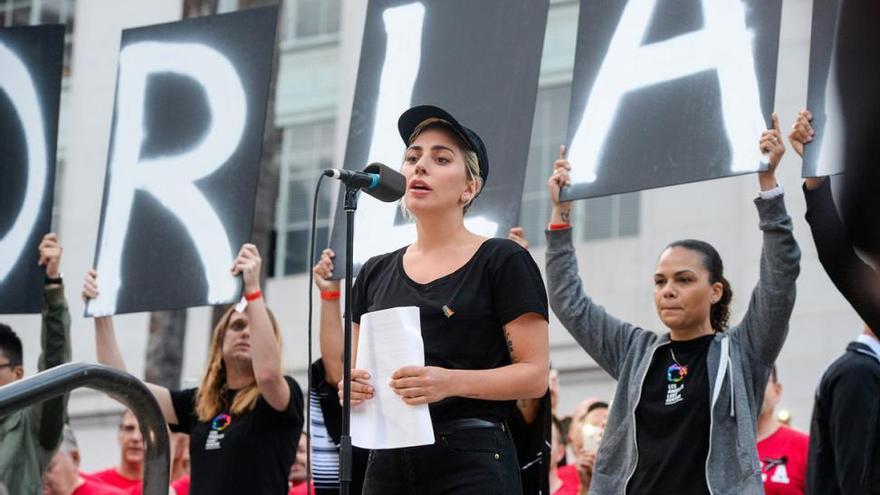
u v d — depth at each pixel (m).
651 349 6.75
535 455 5.66
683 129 6.82
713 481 6.32
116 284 8.07
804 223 14.27
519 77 7.27
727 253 15.10
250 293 7.66
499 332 5.45
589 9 7.22
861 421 6.61
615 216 16.27
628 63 7.04
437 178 5.56
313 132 18.16
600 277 16.16
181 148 8.10
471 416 5.35
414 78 7.54
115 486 9.58
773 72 6.68
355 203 5.57
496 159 7.20
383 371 5.30
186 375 18.06
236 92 8.05
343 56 18.08
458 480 5.29
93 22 18.86
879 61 6.36
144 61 8.31
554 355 16.03
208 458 7.61
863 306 6.36
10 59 8.80
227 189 7.92
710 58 6.83
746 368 6.55
